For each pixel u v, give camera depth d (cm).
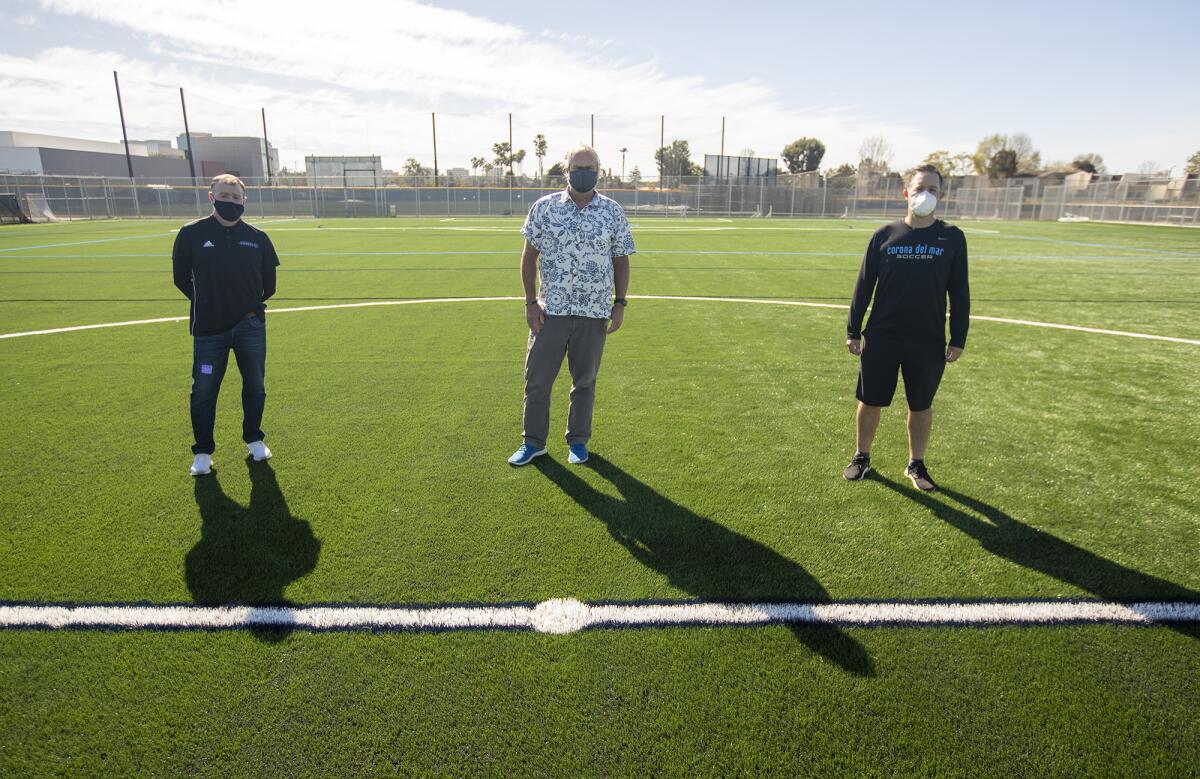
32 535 314
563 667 230
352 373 597
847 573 285
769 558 297
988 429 461
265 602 264
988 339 747
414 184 4972
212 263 361
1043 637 245
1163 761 193
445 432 452
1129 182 3684
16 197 3058
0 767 191
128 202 3950
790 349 689
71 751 197
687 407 505
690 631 248
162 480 376
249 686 221
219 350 376
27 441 433
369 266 1420
